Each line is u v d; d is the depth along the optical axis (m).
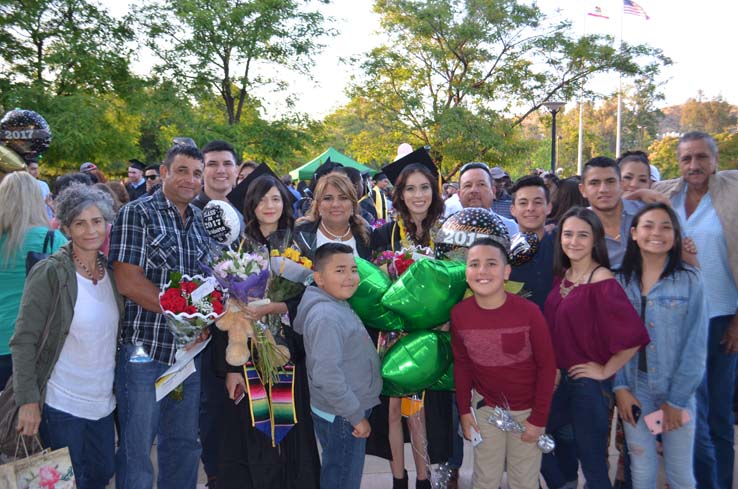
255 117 18.55
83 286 2.86
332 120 19.95
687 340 2.88
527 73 20.20
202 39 16.73
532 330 2.86
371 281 3.13
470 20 19.44
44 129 5.06
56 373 2.82
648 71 20.28
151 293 2.89
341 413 2.77
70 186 2.90
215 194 4.24
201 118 17.34
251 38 16.62
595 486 2.94
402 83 20.84
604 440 2.97
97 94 16.69
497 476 3.06
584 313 2.92
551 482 3.36
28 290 2.74
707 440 3.24
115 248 2.86
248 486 2.98
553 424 3.21
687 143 3.43
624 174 3.89
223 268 2.86
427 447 3.38
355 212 3.75
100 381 2.91
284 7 16.75
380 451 3.46
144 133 22.36
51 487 2.62
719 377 3.39
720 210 3.38
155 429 3.01
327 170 5.23
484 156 19.89
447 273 3.03
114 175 20.56
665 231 2.89
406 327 3.18
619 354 2.86
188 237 3.11
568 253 3.01
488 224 3.30
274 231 3.44
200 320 2.77
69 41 15.89
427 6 19.45
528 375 2.92
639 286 3.04
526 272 3.48
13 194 3.21
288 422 2.99
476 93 19.66
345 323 2.88
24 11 15.52
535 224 3.52
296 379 3.09
